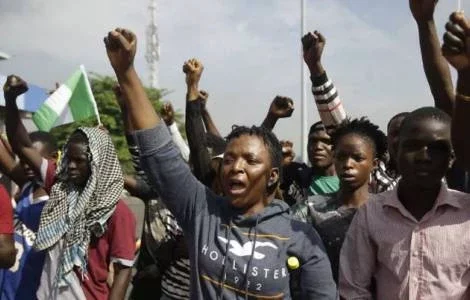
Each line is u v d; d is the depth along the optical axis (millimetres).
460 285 2301
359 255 2486
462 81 2094
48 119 5035
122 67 2291
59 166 3516
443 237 2326
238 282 2178
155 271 3854
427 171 2295
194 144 3912
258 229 2254
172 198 2359
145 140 2297
